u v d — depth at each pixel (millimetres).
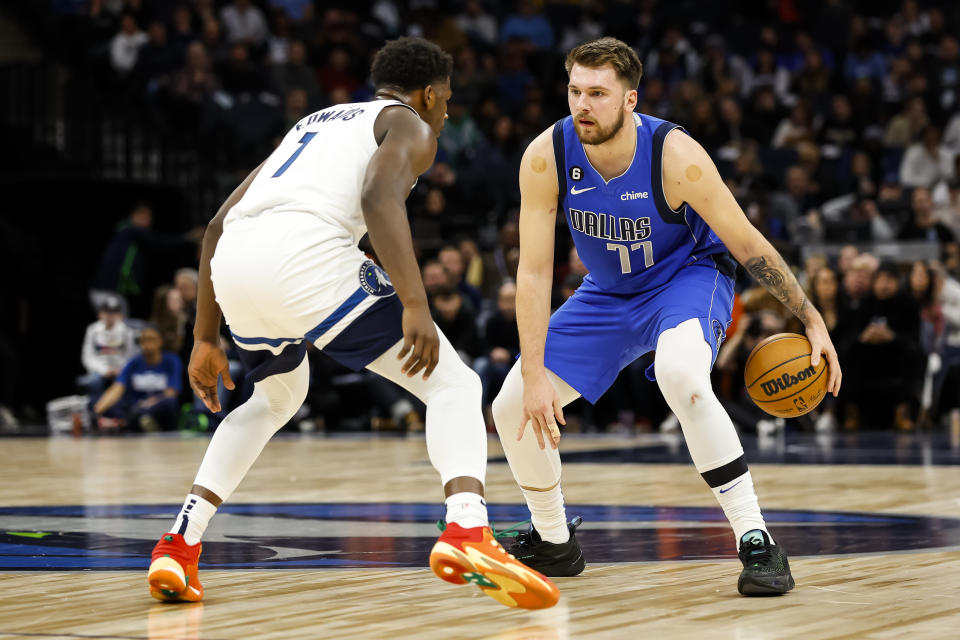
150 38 28844
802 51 33406
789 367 6242
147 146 27219
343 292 5543
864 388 20750
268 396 5949
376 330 5570
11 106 27375
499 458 15234
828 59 34250
